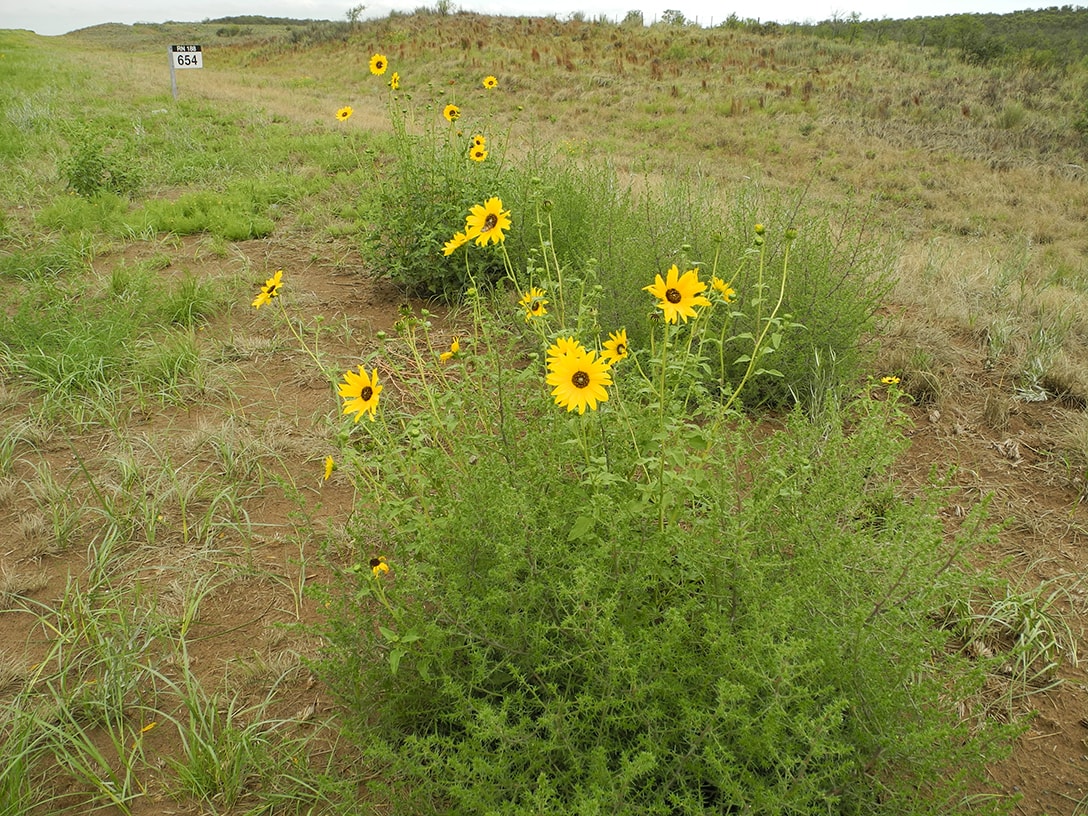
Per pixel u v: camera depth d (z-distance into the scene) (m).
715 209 5.05
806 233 4.05
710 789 1.82
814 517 2.14
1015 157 15.31
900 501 2.39
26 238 6.27
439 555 1.93
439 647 1.84
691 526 2.34
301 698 2.37
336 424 3.66
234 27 73.44
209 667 2.48
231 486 3.30
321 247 6.18
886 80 20.89
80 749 2.10
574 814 1.52
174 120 11.74
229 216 6.58
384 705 2.01
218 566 2.89
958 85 20.38
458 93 19.84
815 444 2.79
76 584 2.70
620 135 16.02
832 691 1.72
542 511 2.14
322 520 3.12
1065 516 3.12
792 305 3.75
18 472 3.41
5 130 10.38
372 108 15.62
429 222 5.06
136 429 3.74
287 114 13.16
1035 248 9.88
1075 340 4.46
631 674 1.63
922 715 1.77
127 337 4.33
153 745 2.24
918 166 14.40
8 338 4.35
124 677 2.40
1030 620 2.57
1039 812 2.03
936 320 4.71
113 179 7.77
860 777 1.73
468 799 1.55
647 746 1.67
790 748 1.61
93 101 13.88
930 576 1.88
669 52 23.88
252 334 4.71
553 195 5.23
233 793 2.06
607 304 4.09
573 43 25.42
